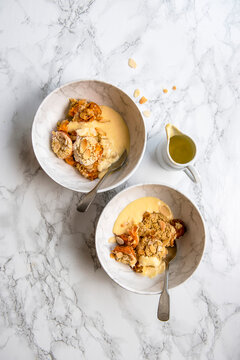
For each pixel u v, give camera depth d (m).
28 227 0.66
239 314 0.70
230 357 0.69
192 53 0.70
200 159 0.69
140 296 0.68
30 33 0.66
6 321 0.65
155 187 0.62
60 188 0.67
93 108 0.63
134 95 0.68
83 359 0.66
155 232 0.63
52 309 0.66
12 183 0.66
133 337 0.67
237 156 0.70
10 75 0.66
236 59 0.71
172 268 0.64
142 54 0.68
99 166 0.62
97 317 0.67
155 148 0.68
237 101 0.71
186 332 0.68
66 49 0.67
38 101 0.66
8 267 0.65
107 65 0.68
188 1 0.70
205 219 0.69
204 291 0.69
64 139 0.61
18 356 0.65
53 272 0.66
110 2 0.68
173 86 0.69
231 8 0.71
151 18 0.69
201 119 0.70
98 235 0.60
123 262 0.63
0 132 0.65
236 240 0.70
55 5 0.67
